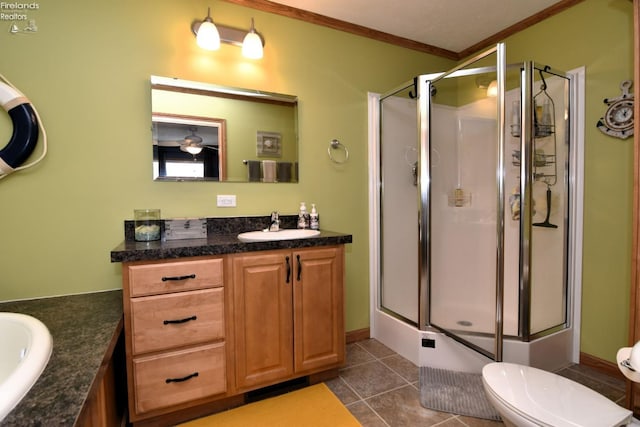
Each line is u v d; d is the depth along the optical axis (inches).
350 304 100.5
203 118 80.6
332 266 75.4
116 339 49.7
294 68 91.0
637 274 59.6
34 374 35.1
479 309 98.0
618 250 77.1
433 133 92.7
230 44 83.3
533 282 87.9
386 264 102.7
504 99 68.3
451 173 100.0
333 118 96.5
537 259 87.6
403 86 93.5
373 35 100.7
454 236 100.8
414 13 91.5
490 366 58.4
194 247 60.9
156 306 58.9
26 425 27.3
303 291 72.1
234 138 84.0
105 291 72.7
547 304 87.5
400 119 100.7
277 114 89.0
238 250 64.6
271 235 79.0
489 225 98.3
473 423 62.9
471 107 97.3
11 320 51.1
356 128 100.0
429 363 84.2
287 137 90.5
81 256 70.9
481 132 96.8
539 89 84.4
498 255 69.2
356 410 67.1
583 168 82.4
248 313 66.7
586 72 81.2
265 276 68.1
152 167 75.9
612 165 77.4
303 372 73.2
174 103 77.7
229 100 83.4
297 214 92.0
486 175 97.2
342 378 79.2
